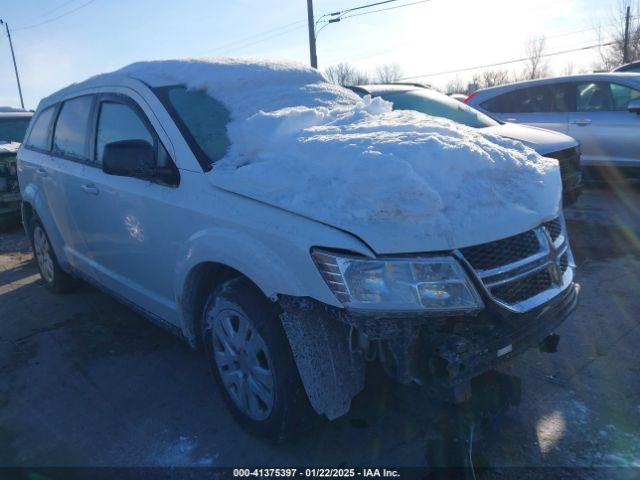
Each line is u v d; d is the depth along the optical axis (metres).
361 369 2.64
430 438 2.86
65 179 4.29
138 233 3.45
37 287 5.59
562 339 3.85
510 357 2.51
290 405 2.59
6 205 8.30
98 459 2.86
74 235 4.44
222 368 2.99
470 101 9.34
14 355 4.06
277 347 2.58
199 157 3.05
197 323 3.23
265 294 2.55
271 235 2.51
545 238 2.71
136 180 3.43
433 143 2.65
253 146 3.04
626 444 2.77
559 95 8.43
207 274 3.08
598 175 8.20
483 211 2.50
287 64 4.17
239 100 3.56
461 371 2.33
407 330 2.31
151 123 3.36
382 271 2.26
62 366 3.86
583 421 2.96
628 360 3.54
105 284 4.21
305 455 2.80
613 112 7.89
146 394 3.45
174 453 2.88
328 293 2.33
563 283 2.79
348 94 4.13
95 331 4.42
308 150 2.73
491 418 2.79
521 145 3.35
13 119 9.80
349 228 2.32
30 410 3.34
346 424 3.01
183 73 3.68
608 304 4.36
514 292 2.53
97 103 4.04
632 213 7.11
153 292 3.58
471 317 2.42
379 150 2.60
